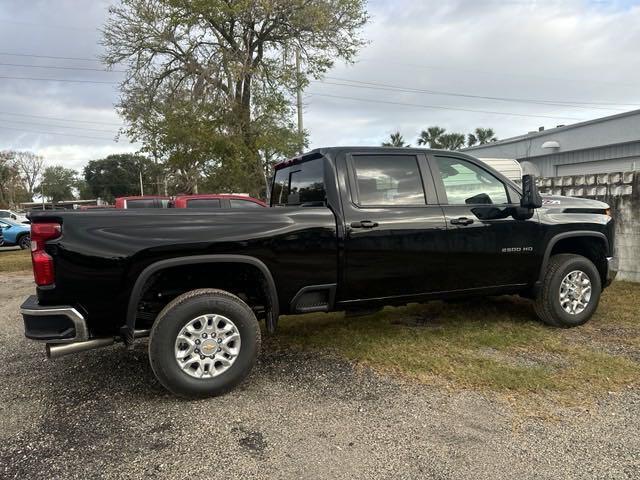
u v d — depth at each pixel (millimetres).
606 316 5195
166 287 3652
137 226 3242
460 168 4469
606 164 22734
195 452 2680
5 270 11305
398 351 4184
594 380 3500
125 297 3223
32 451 2727
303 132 21438
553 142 24641
